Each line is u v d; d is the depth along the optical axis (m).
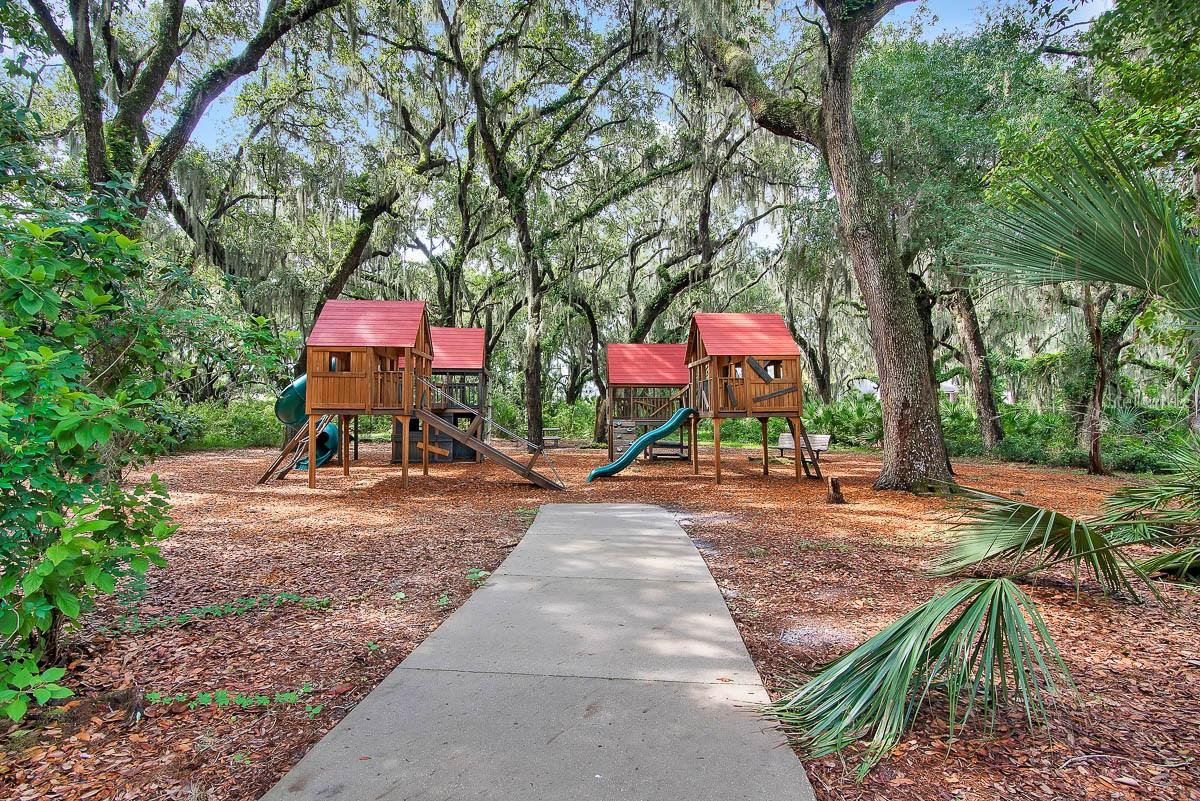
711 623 3.96
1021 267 3.67
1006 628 2.51
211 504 9.48
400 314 12.23
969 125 13.94
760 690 2.99
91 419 2.32
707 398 13.15
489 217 22.50
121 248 3.05
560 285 21.80
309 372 11.45
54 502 2.50
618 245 26.30
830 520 7.93
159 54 11.37
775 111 11.33
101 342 3.09
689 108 17.47
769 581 5.08
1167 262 3.20
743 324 13.17
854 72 15.16
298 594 4.75
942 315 24.61
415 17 15.18
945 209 13.52
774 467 15.56
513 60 16.77
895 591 4.75
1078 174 3.37
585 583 4.93
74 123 12.34
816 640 3.74
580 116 19.02
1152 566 4.95
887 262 10.40
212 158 18.16
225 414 22.55
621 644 3.60
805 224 17.23
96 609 4.25
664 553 6.00
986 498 4.16
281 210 21.88
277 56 14.17
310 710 2.86
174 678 3.21
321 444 15.98
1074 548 3.81
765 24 17.19
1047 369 20.83
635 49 16.64
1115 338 17.47
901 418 10.47
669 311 28.58
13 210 2.79
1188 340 3.64
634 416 19.02
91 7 12.10
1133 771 2.28
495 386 36.41
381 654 3.55
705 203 20.44
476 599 4.50
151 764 2.41
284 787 2.20
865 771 2.28
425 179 19.34
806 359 31.17
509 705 2.83
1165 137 7.70
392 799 2.12
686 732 2.58
